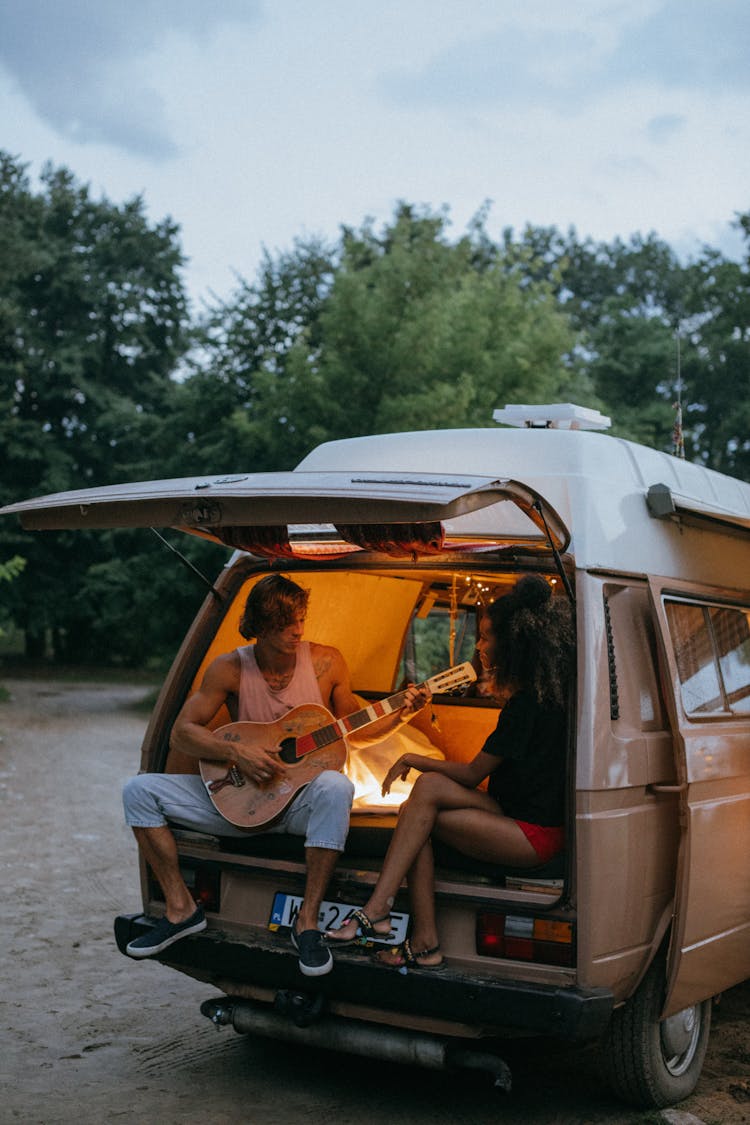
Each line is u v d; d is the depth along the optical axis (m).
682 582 4.78
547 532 4.07
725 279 30.97
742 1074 4.88
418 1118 4.32
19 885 8.05
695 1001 4.52
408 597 6.22
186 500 4.29
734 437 30.64
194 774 4.73
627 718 4.23
